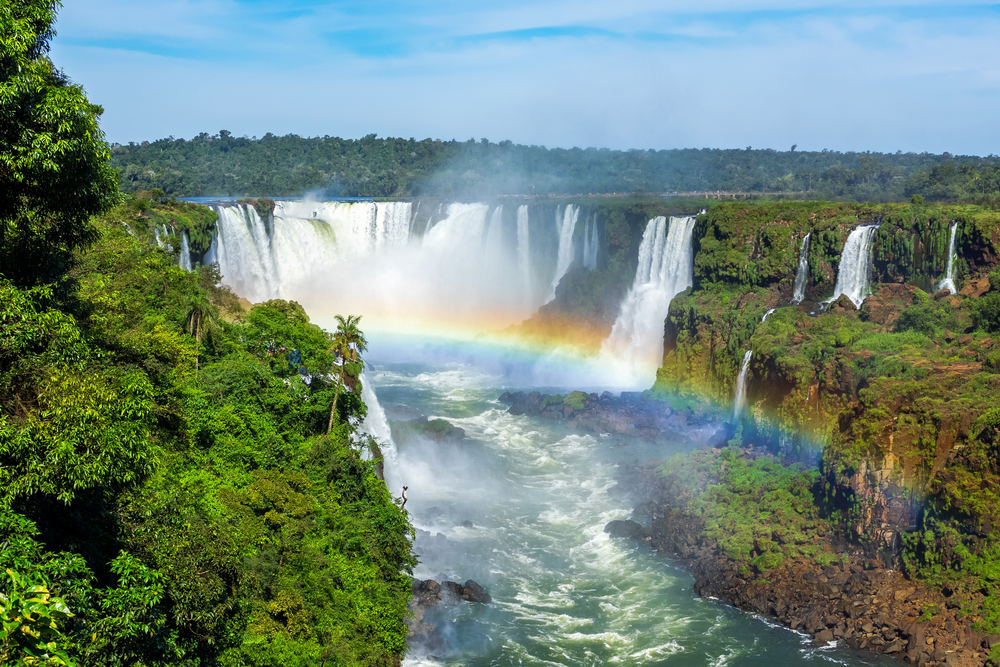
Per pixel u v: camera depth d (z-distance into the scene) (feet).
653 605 179.11
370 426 239.30
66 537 81.41
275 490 150.00
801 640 164.76
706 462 244.01
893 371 213.66
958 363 214.28
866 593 172.55
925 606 163.94
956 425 177.78
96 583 81.25
